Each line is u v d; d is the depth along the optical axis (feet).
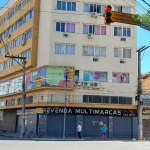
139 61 99.81
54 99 102.68
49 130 101.96
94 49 110.11
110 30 112.06
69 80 102.68
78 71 107.04
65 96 97.55
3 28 147.23
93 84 105.50
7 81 134.10
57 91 103.60
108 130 105.09
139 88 99.45
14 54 128.26
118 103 106.83
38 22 113.80
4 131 126.11
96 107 103.19
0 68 144.77
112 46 110.83
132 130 106.22
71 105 101.09
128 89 108.37
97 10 113.29
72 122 103.24
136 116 107.04
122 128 106.22
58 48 107.86
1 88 140.67
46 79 102.47
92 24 111.75
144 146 64.95
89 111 103.50
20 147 52.24
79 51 108.47
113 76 108.78
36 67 110.83
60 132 101.96
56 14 110.11
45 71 103.09
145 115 108.06
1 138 87.45
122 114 105.81
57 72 103.30
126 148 57.88
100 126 104.88
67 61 107.04
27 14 123.13
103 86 106.93
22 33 122.83
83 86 104.94
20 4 132.57
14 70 125.39
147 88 126.41
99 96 106.01
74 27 110.52
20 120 121.60
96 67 108.27
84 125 103.71
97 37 110.73
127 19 30.55
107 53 110.01
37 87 105.29
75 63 107.34
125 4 113.70
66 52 108.06
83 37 109.81
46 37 108.68
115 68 109.29
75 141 78.69
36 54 111.34
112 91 107.24
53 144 62.49
